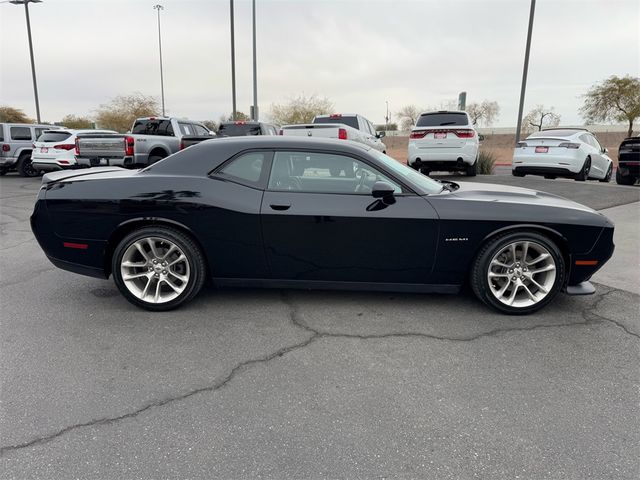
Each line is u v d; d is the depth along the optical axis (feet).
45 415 7.98
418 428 7.67
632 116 121.19
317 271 12.28
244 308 12.80
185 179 12.23
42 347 10.52
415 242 11.86
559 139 35.63
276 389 8.84
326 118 45.52
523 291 12.61
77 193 12.29
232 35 67.87
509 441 7.34
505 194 12.98
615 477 6.57
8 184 44.24
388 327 11.57
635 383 9.01
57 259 12.72
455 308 12.76
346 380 9.15
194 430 7.62
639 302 13.17
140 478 6.56
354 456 7.01
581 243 11.84
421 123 37.47
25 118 156.04
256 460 6.93
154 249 12.36
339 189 12.09
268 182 12.19
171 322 11.90
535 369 9.54
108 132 46.65
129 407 8.25
